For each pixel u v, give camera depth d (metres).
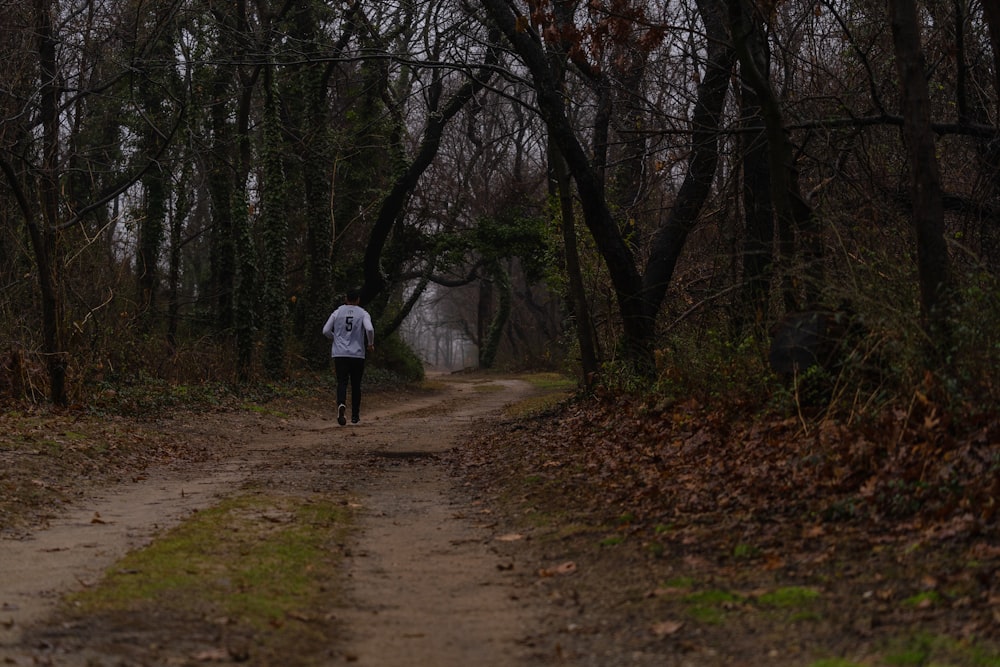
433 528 8.12
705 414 10.66
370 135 33.94
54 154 17.22
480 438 14.74
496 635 5.03
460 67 14.57
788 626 4.66
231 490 9.80
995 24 8.87
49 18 16.75
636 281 15.30
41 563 6.55
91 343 19.53
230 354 27.31
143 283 30.03
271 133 29.00
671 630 4.80
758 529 6.46
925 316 8.07
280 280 29.28
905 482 6.32
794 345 9.54
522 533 7.63
